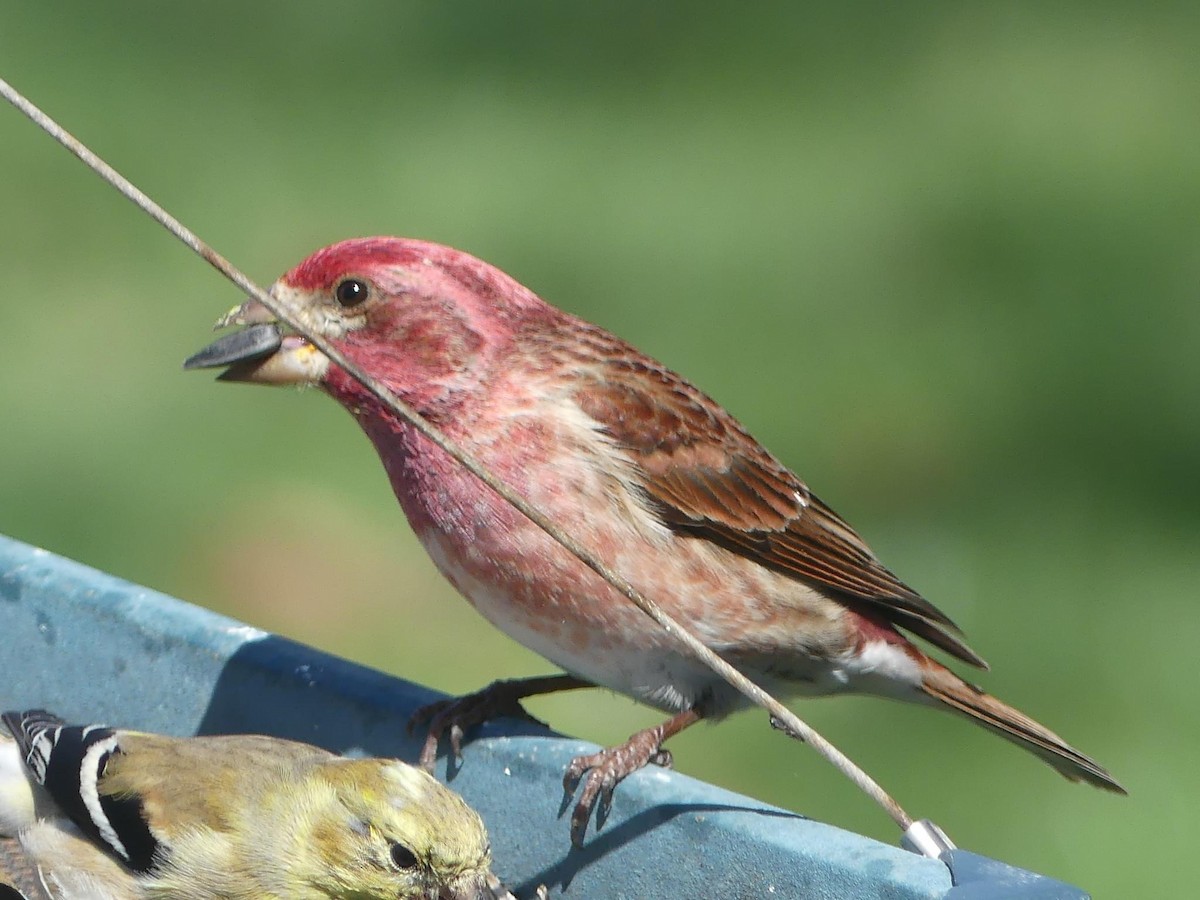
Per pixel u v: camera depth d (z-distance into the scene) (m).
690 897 6.27
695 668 7.27
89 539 12.91
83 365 14.54
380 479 13.60
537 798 6.71
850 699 11.91
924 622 7.94
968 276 16.16
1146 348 15.38
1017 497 13.83
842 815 10.99
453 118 18.23
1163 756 11.38
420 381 7.10
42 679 7.62
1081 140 17.92
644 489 7.23
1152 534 13.47
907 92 18.83
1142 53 19.25
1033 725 7.99
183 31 19.56
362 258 7.13
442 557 7.24
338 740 7.16
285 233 16.14
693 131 18.12
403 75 18.95
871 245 16.47
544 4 20.22
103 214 16.31
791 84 18.89
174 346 14.70
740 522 7.40
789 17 20.19
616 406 7.26
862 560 7.73
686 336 15.28
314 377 7.22
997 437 14.42
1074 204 17.00
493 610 7.25
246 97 18.50
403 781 6.70
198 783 6.84
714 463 7.39
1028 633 12.47
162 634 7.39
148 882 6.78
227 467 13.58
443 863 6.56
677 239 16.47
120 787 6.85
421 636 12.23
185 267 15.64
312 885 6.69
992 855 10.76
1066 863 10.69
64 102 17.97
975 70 19.17
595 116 18.20
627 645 7.14
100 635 7.50
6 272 15.48
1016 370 14.98
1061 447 14.37
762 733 11.59
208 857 6.75
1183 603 12.66
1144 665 12.20
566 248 16.23
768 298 15.77
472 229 16.44
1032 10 20.20
